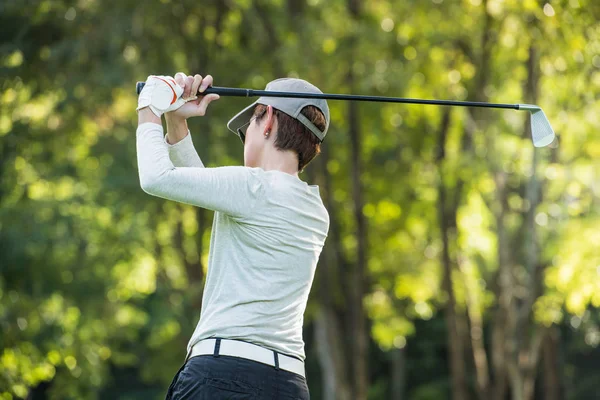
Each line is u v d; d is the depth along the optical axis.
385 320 48.00
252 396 8.81
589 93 35.09
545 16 30.53
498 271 44.59
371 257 45.94
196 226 47.28
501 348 42.91
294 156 9.45
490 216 48.62
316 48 37.00
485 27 36.44
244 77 40.91
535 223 40.41
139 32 38.97
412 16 37.06
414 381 74.06
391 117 40.72
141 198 44.59
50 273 42.25
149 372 53.34
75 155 46.03
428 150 42.16
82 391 44.41
